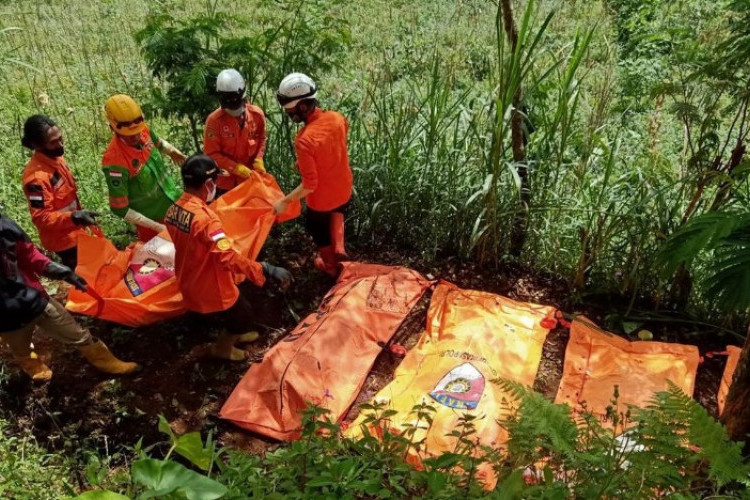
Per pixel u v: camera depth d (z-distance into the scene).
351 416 4.06
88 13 10.77
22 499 3.32
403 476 2.66
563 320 4.74
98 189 6.15
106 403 4.17
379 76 6.43
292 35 5.73
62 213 4.44
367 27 9.84
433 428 3.68
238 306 4.20
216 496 1.68
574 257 5.14
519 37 4.33
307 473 2.58
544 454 2.61
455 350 4.26
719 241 3.05
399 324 4.64
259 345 4.68
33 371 4.23
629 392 4.10
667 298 4.87
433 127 5.16
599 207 4.85
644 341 4.53
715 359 4.48
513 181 5.07
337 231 4.89
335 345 4.33
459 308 4.71
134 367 4.36
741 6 4.04
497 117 4.54
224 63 5.39
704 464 3.01
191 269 3.92
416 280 4.99
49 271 3.94
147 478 1.70
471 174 5.27
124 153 4.45
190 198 3.84
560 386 4.22
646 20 8.88
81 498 1.54
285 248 5.60
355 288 4.80
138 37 5.43
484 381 4.00
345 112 6.46
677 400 2.38
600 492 2.19
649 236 4.82
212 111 5.33
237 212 4.62
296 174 5.68
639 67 7.32
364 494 2.93
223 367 4.43
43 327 4.03
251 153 4.94
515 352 4.39
